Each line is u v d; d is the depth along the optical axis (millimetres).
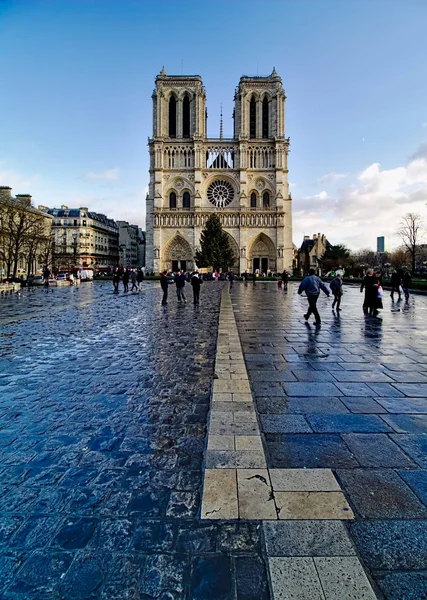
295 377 8336
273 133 100500
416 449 5094
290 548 3297
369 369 8953
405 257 109375
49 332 14773
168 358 10359
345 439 5383
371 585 2936
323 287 16344
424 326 15648
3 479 4457
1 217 65062
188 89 98875
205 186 101375
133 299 31781
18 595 2879
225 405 6617
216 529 3568
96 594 2885
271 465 4680
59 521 3717
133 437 5566
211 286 57062
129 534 3527
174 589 2920
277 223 100125
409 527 3580
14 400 7102
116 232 156500
